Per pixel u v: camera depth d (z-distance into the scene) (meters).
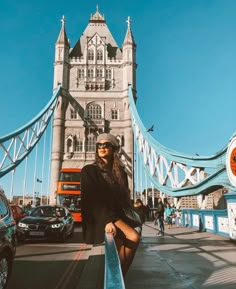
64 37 70.25
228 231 15.40
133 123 62.78
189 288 5.82
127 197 2.59
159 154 40.00
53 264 8.78
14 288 6.28
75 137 64.62
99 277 6.40
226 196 14.22
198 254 10.08
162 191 36.62
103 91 68.06
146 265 8.15
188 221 23.78
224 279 6.57
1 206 6.46
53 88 66.75
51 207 15.89
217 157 20.62
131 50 70.38
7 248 6.09
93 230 2.27
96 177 2.40
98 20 77.62
